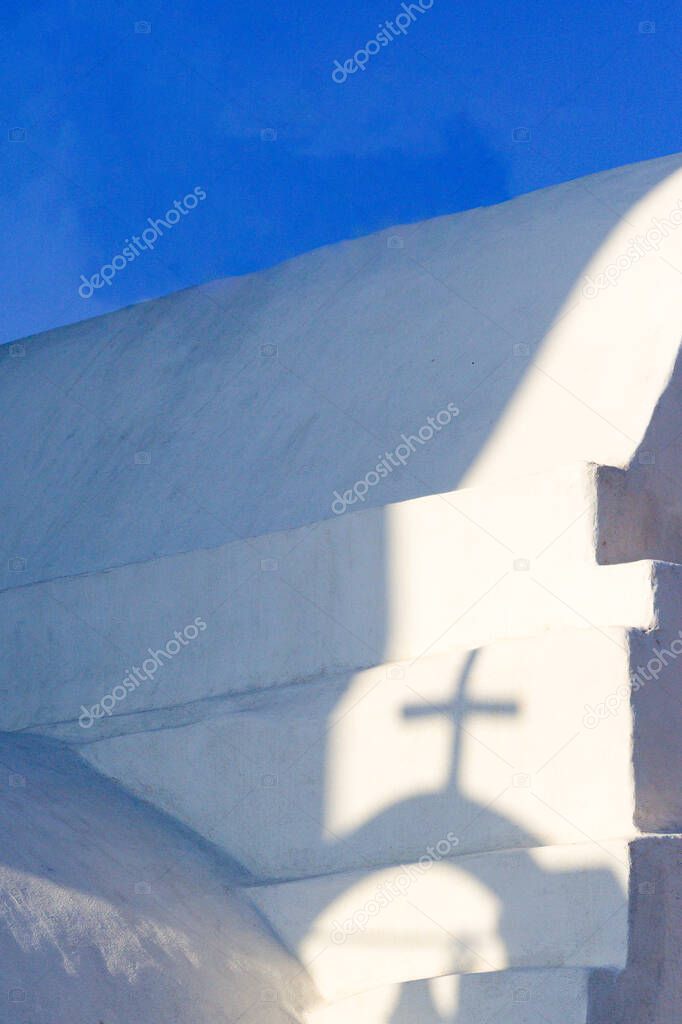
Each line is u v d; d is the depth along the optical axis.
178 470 20.70
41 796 15.62
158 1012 13.10
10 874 13.38
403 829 14.52
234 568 17.14
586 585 14.15
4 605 19.72
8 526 22.97
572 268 18.11
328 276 22.30
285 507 18.05
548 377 16.77
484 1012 12.80
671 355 15.73
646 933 12.62
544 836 13.53
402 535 15.65
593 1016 12.17
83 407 24.19
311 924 14.64
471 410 17.27
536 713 13.83
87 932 13.30
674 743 13.59
